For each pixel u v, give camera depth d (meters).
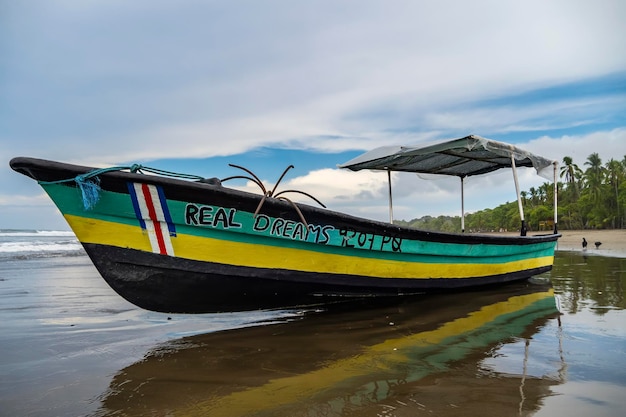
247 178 4.79
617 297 6.55
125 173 3.96
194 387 2.99
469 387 2.93
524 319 5.02
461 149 7.49
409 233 5.73
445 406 2.62
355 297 5.72
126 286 4.32
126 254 4.21
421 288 6.28
